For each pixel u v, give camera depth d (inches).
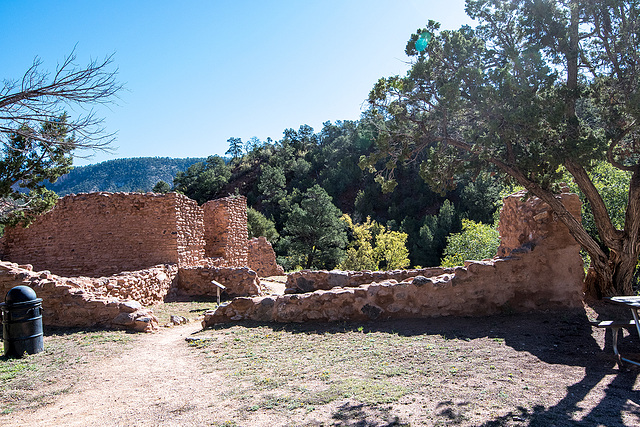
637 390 187.8
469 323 314.0
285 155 3752.5
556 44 330.6
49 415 197.6
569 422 157.0
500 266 335.3
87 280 430.6
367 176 2874.0
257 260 950.4
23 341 293.7
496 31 328.8
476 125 332.5
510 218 407.2
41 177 479.8
